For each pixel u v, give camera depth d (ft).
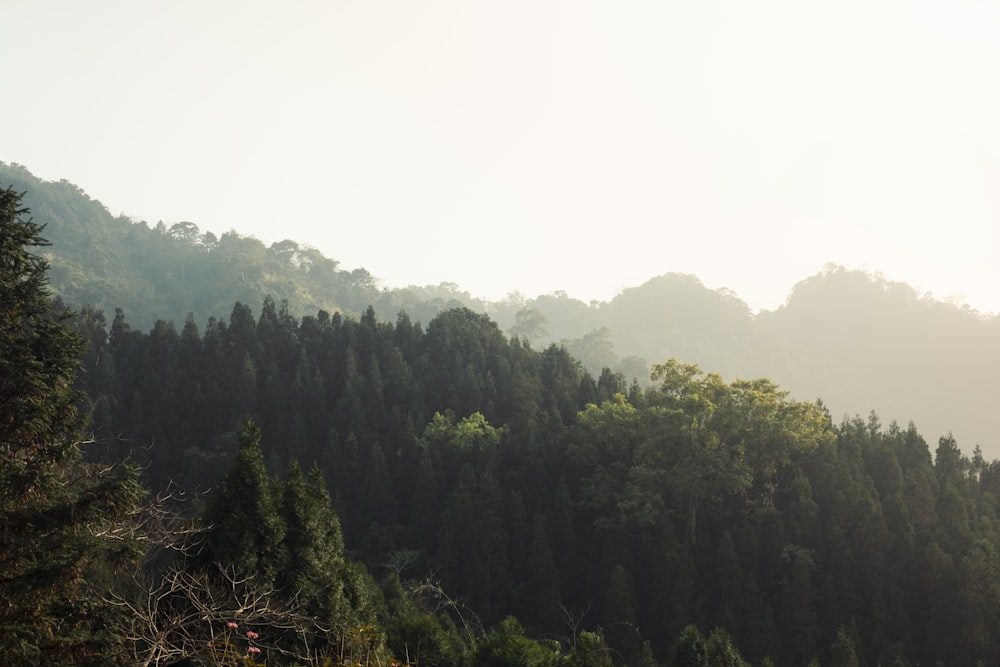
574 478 241.76
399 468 248.11
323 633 96.89
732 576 203.51
